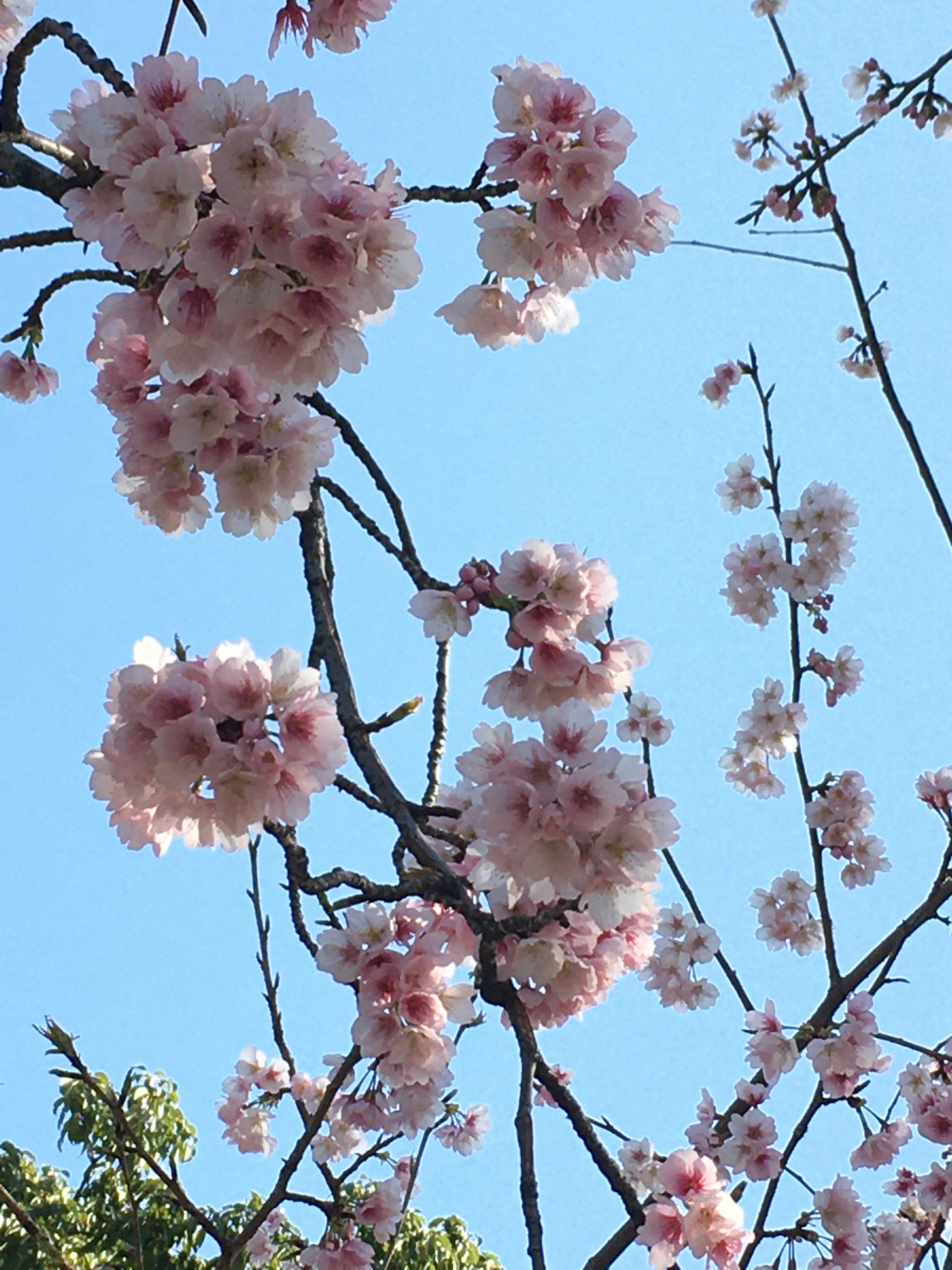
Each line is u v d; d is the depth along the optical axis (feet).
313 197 3.77
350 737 4.26
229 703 3.84
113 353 4.24
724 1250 4.23
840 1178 5.75
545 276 4.09
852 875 7.28
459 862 4.31
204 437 4.10
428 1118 4.39
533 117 4.01
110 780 3.99
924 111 7.66
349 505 4.50
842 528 7.45
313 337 3.86
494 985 4.02
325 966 4.18
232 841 3.93
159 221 3.78
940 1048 6.45
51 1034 4.32
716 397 8.62
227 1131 5.96
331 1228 4.93
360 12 4.34
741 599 7.58
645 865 3.85
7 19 4.37
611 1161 3.97
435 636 4.28
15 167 3.90
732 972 6.79
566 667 4.21
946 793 6.67
